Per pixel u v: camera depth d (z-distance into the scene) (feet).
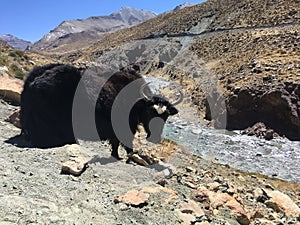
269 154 55.88
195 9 372.38
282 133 69.05
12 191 18.74
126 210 19.29
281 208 27.53
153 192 22.22
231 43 162.20
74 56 432.66
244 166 48.60
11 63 73.87
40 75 31.83
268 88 73.97
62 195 19.69
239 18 238.07
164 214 19.70
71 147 28.09
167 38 272.10
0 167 21.90
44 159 25.73
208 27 269.44
